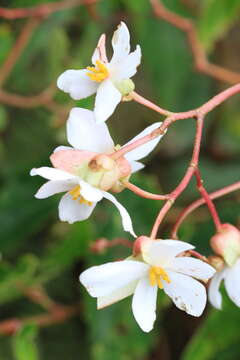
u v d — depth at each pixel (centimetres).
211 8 39
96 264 36
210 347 35
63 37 39
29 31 37
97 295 25
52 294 39
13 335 37
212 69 38
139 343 36
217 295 28
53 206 37
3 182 39
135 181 35
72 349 39
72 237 35
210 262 28
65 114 38
